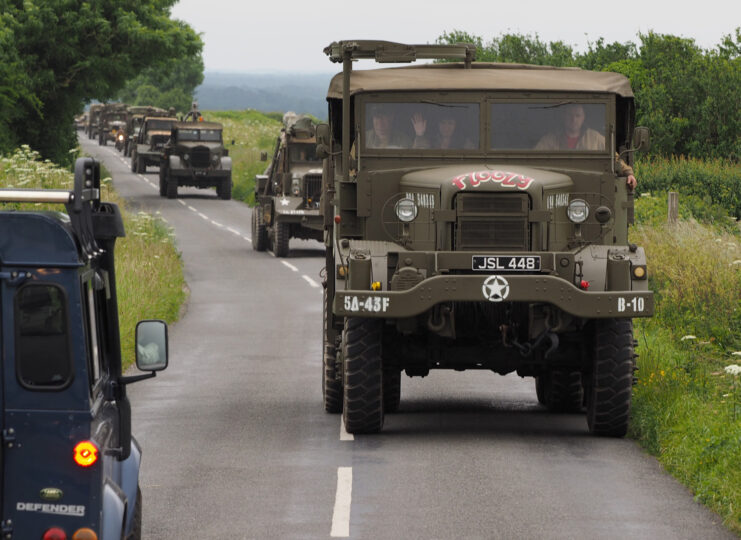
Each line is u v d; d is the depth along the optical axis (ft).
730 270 157.89
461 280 92.43
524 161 104.22
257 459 90.07
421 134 104.06
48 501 45.27
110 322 53.01
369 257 95.86
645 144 103.55
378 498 77.56
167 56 416.26
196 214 405.59
